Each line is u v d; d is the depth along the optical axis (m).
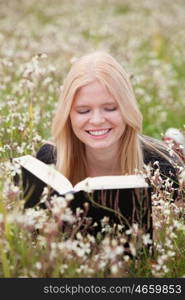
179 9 20.47
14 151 4.57
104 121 3.88
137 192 3.16
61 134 4.22
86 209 3.11
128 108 3.96
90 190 3.09
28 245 3.17
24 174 3.43
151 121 8.09
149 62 11.22
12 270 3.11
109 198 3.17
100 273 3.22
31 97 5.43
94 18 18.25
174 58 13.08
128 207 3.23
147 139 4.68
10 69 7.56
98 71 3.86
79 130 3.99
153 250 3.46
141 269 3.35
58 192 3.16
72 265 3.12
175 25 16.86
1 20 16.61
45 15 18.69
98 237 3.29
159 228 3.55
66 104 3.99
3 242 3.15
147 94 9.11
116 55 10.53
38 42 11.98
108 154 4.20
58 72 7.54
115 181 3.19
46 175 3.30
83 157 4.35
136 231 3.18
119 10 20.92
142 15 19.27
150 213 3.26
